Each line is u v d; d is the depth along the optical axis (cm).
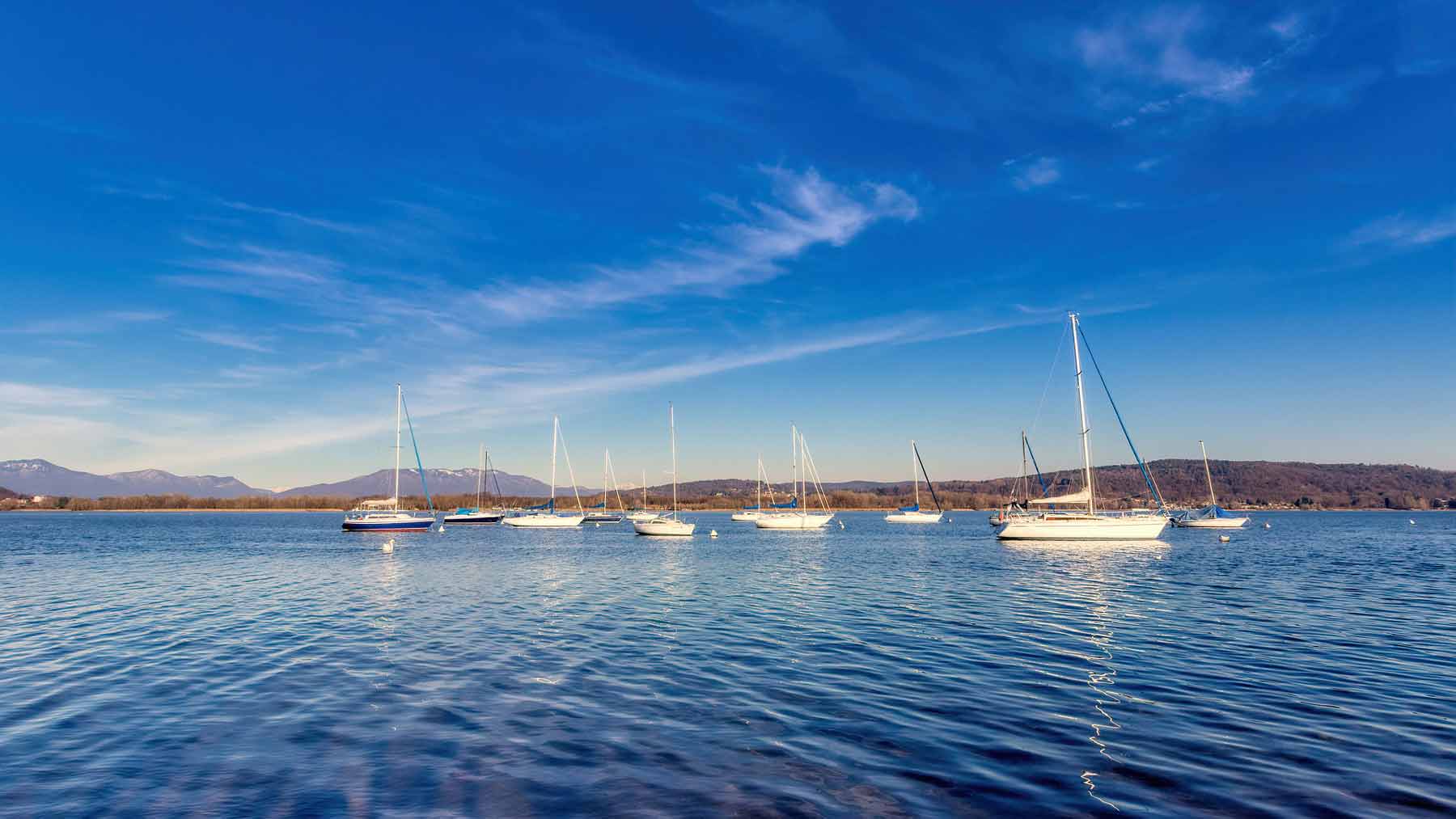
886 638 2189
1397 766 1120
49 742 1241
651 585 3666
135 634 2278
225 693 1559
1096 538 7000
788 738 1259
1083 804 980
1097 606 2856
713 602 3005
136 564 5106
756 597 3192
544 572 4475
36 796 1014
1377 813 954
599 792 1025
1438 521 16675
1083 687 1598
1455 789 1033
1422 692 1556
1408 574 4172
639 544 7856
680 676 1708
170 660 1892
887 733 1283
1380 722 1345
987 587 3553
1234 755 1173
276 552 6397
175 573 4375
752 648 2033
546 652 1989
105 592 3412
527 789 1038
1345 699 1498
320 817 944
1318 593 3284
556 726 1328
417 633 2286
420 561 5384
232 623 2497
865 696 1528
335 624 2461
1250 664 1830
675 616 2627
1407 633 2256
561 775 1090
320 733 1288
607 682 1656
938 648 2039
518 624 2453
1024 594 3256
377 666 1814
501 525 14138
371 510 10956
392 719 1373
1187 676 1702
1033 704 1467
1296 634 2245
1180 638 2181
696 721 1356
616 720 1366
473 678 1694
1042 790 1030
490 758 1166
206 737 1270
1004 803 987
